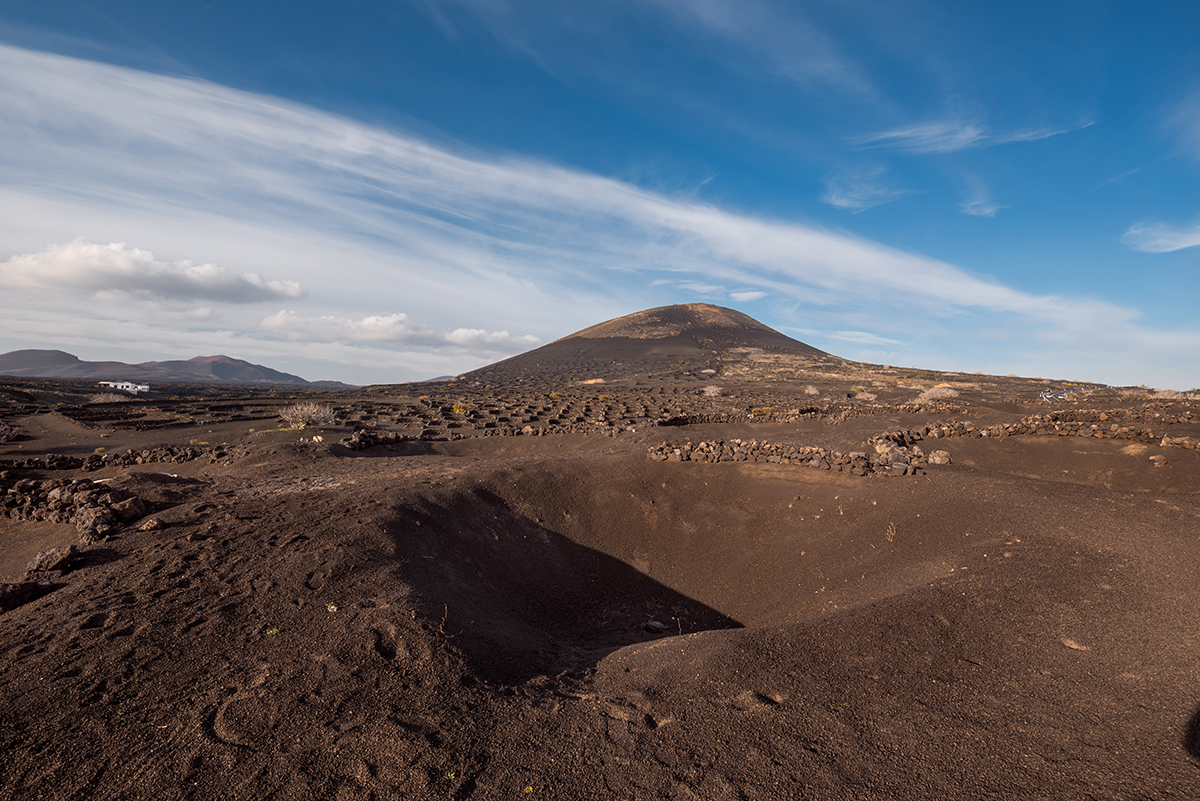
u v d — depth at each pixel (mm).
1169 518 9125
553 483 14711
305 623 6594
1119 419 19172
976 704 5195
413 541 9898
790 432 23594
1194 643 5828
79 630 6266
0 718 4793
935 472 13281
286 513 10422
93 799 3967
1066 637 6277
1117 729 4676
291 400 56312
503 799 4027
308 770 4266
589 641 9508
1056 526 9328
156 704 5051
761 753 4578
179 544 8789
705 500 14242
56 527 10414
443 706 5223
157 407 47188
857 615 7039
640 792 4133
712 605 11094
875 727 4898
